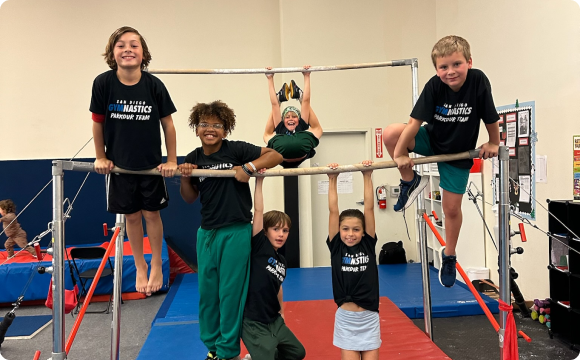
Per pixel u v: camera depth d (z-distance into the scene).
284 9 5.92
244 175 2.08
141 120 2.01
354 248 2.29
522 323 3.77
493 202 4.70
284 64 5.95
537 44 3.96
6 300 4.57
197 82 6.09
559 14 3.66
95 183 5.86
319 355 2.86
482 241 4.95
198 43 6.10
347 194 6.13
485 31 4.83
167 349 3.04
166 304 4.38
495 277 4.76
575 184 3.50
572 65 3.54
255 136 6.16
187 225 6.01
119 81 1.98
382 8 6.04
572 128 3.55
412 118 2.09
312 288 4.80
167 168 2.06
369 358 2.25
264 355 1.98
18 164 5.75
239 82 6.13
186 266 5.67
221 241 2.09
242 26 6.14
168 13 6.06
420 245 3.23
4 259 4.89
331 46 5.98
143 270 2.46
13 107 5.83
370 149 6.03
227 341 2.05
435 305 3.99
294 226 5.89
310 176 5.94
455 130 2.14
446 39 1.96
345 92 6.01
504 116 4.49
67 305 2.25
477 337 3.50
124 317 4.28
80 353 3.41
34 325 4.04
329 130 5.98
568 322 3.40
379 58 6.03
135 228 2.38
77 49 5.91
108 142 2.07
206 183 2.11
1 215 5.19
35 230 5.78
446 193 2.37
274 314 2.15
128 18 6.00
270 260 2.14
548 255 3.87
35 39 5.86
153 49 6.05
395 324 3.39
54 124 5.90
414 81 3.25
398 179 6.18
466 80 2.02
